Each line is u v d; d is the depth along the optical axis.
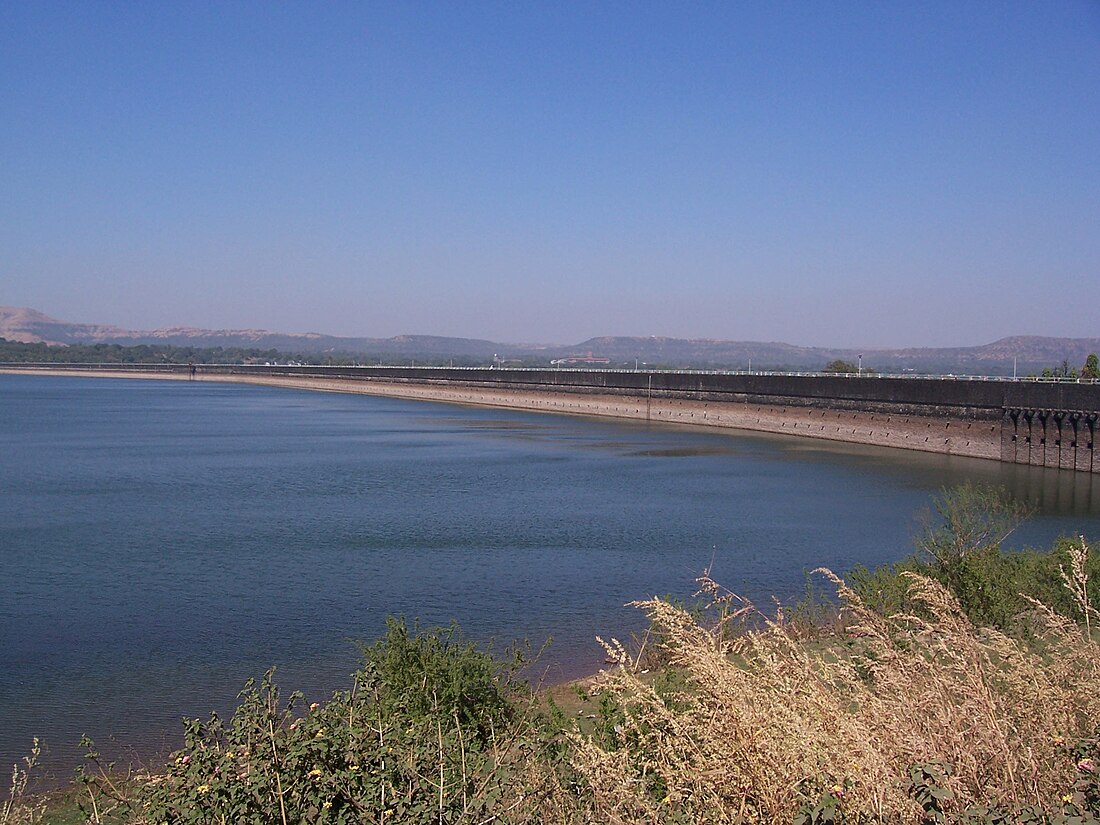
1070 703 6.09
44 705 15.04
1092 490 41.62
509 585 23.36
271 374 180.75
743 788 5.39
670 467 50.28
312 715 6.43
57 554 27.45
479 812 5.89
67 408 109.19
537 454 57.56
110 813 7.25
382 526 32.19
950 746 5.71
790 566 25.56
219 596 22.38
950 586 14.52
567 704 12.31
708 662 6.19
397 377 139.88
